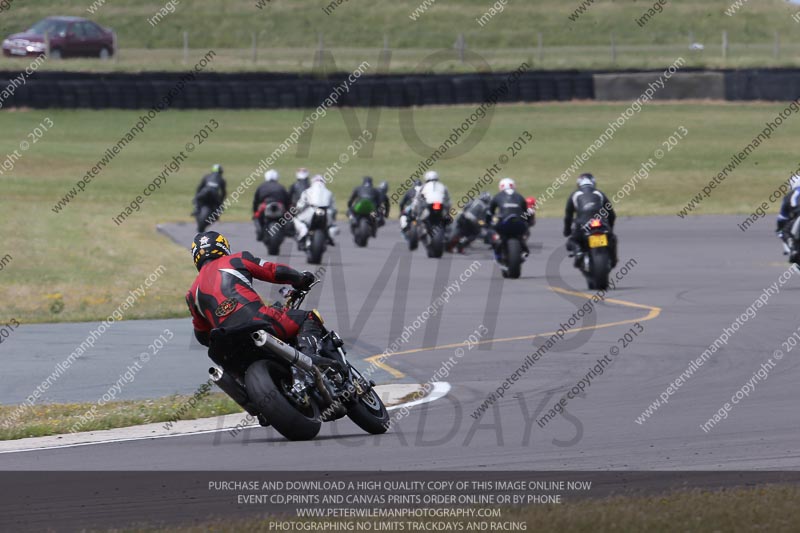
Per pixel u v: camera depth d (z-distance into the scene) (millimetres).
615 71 177375
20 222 92000
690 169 139625
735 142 154250
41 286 65562
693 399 33781
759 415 31172
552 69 181000
